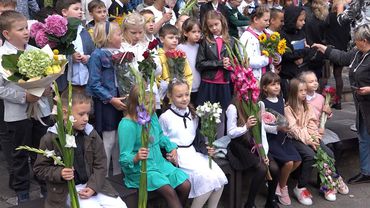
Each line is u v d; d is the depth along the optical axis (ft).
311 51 21.01
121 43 15.76
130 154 13.10
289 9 20.54
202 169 14.07
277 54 18.88
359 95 17.54
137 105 13.12
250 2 26.32
